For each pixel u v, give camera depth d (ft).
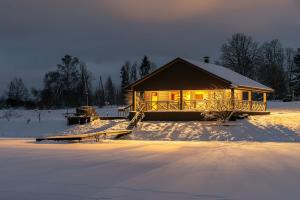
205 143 84.64
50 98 308.40
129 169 44.29
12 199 31.07
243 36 291.38
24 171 43.27
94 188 34.45
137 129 117.39
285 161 50.78
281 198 30.99
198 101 134.51
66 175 40.65
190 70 137.28
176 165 47.32
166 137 107.86
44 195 32.12
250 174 40.91
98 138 94.32
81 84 310.45
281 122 115.03
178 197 31.24
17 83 325.01
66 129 132.67
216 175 40.37
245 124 113.70
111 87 333.62
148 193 32.55
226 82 130.82
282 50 334.44
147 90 142.72
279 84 308.60
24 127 140.67
